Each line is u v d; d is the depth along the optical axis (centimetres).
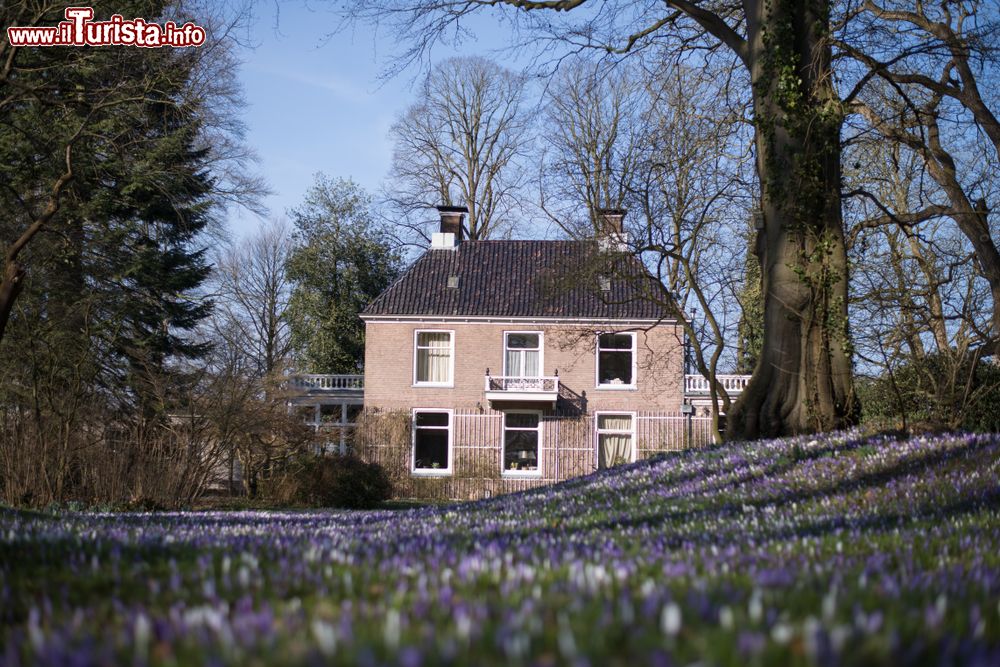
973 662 250
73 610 391
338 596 400
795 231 1580
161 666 256
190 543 659
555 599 353
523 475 3500
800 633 271
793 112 1559
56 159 2208
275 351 4762
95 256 2911
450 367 3581
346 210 4884
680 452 1650
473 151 4769
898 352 1862
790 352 1568
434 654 252
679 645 261
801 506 998
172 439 2017
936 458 1131
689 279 2148
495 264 3797
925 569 502
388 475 3341
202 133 2405
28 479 1791
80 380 1962
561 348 2966
